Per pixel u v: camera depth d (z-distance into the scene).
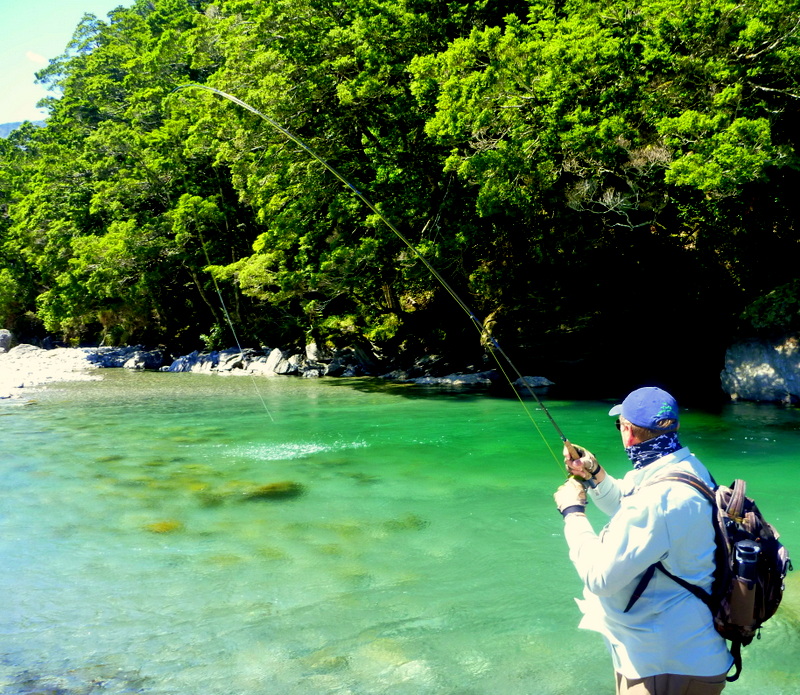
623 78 13.10
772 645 3.73
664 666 2.07
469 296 20.80
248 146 19.39
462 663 3.61
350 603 4.44
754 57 12.30
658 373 17.34
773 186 14.34
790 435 9.95
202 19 29.12
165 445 10.20
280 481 7.84
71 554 5.50
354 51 17.45
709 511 2.07
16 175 42.38
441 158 17.55
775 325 13.90
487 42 13.95
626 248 17.92
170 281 31.81
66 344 39.56
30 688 3.44
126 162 31.66
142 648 3.87
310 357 23.98
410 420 12.23
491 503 6.75
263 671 3.57
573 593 4.54
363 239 18.03
